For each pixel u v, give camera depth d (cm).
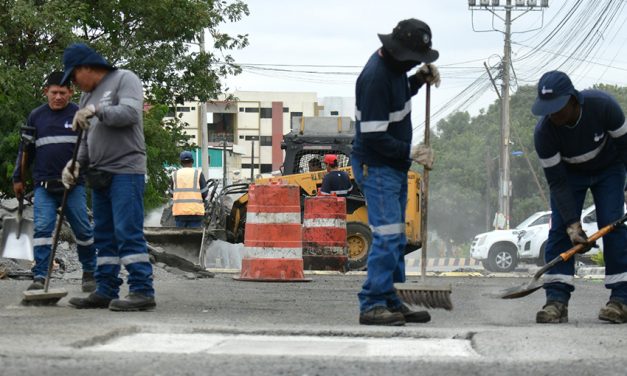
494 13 6128
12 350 698
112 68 1119
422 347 776
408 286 986
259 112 14375
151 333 847
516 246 3906
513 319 1099
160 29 4162
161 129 3941
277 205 1823
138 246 1123
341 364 664
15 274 1662
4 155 3014
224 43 4372
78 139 1117
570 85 1005
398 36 939
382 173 962
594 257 3472
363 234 2577
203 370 636
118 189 1112
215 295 1453
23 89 3288
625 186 1074
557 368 655
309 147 2845
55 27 3459
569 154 1043
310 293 1538
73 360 664
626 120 1037
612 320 1054
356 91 965
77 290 1423
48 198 1277
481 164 9806
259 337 834
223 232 2623
